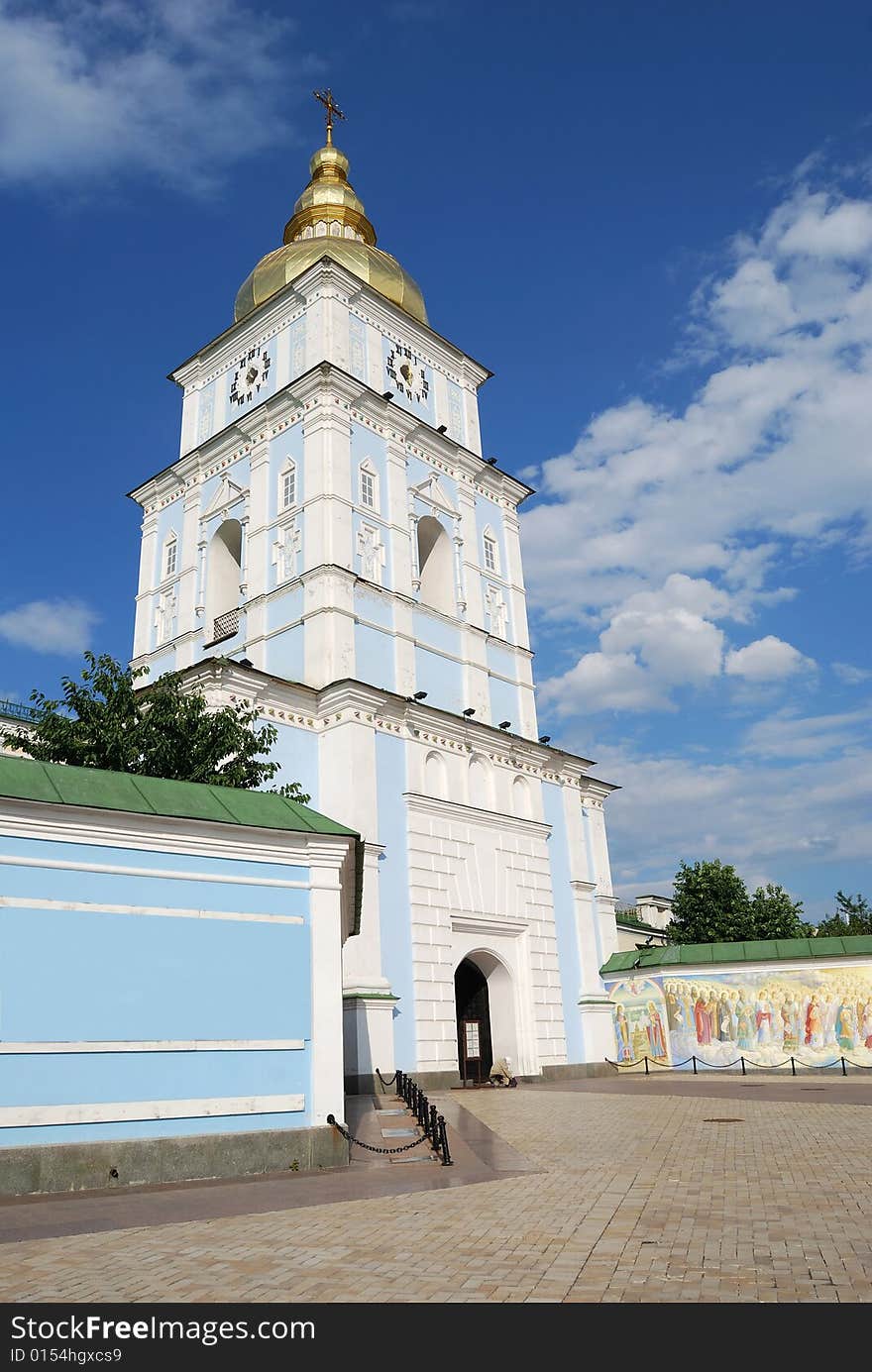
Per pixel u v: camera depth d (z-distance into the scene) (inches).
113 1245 329.7
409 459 1432.1
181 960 508.4
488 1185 455.5
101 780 524.1
